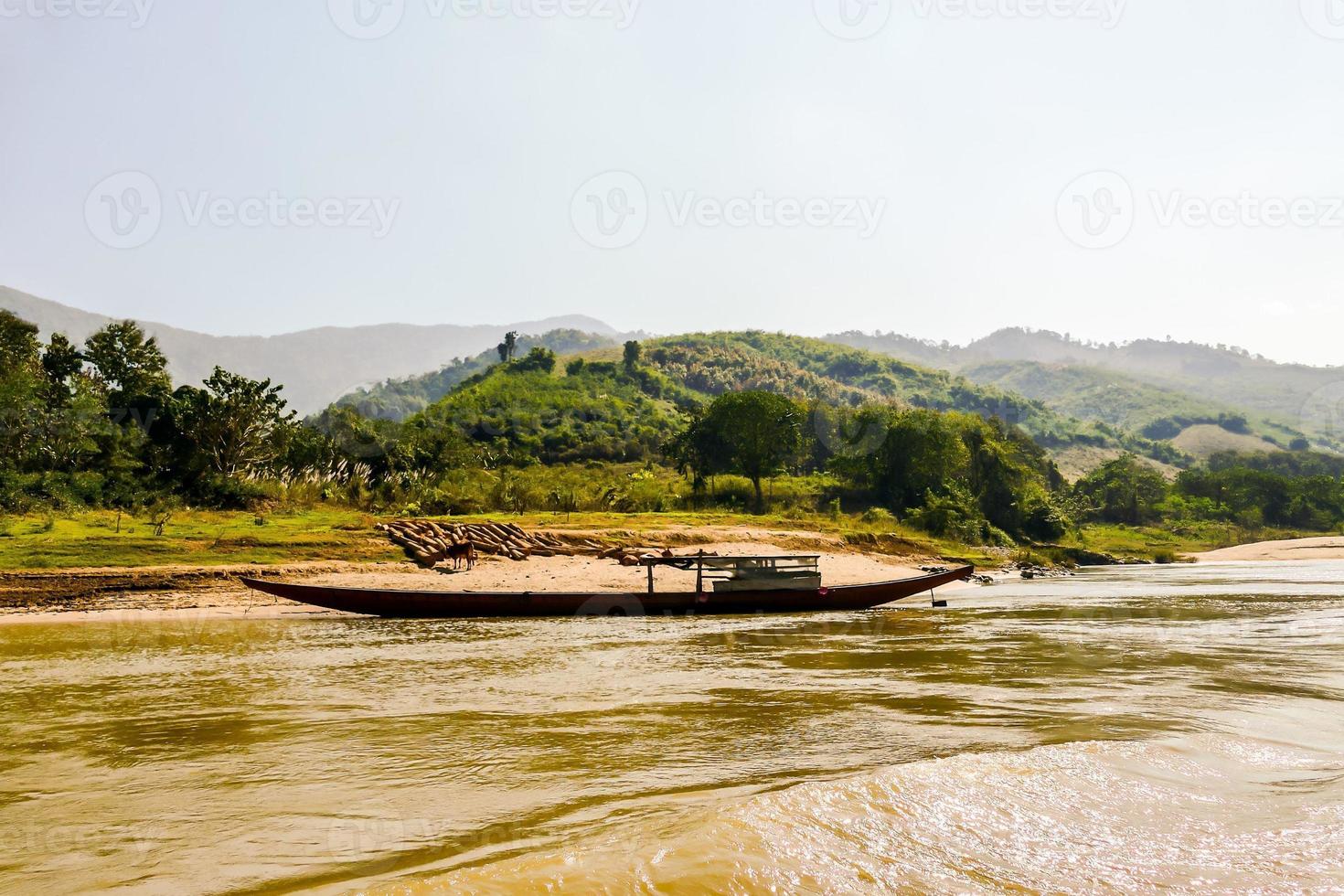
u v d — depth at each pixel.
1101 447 197.38
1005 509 67.56
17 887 4.37
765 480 71.81
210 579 22.22
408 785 6.15
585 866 4.21
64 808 5.69
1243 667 11.53
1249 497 101.44
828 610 20.73
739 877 4.16
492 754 7.01
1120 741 7.14
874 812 5.16
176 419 39.56
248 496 37.44
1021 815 5.25
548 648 13.97
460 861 4.54
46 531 26.97
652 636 15.61
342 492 42.09
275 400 43.44
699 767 6.55
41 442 37.50
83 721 8.41
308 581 23.00
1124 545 71.75
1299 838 4.98
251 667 11.92
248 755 7.06
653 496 58.25
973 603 23.66
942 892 4.15
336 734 7.78
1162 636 15.30
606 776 6.32
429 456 55.28
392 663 12.32
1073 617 19.19
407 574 24.72
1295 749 6.96
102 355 53.88
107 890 4.32
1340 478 114.94
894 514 63.62
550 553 30.17
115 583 21.12
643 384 170.88
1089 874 4.44
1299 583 32.94
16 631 16.73
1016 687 10.09
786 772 6.35
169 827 5.29
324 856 4.76
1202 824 5.20
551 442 106.94
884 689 9.97
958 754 6.81
